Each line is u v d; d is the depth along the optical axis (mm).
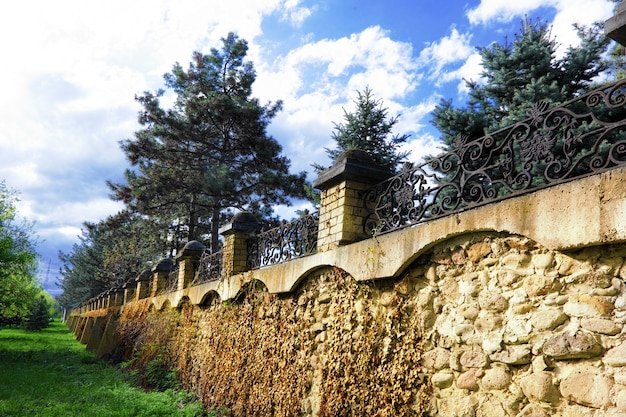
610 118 7539
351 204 5047
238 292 7523
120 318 17297
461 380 3361
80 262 38562
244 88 18797
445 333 3580
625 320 2457
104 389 9742
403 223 4203
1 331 29594
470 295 3412
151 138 18125
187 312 10305
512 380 3006
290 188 17234
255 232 8125
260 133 17922
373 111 13453
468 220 3398
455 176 3680
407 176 4289
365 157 5117
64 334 33000
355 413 4395
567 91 8570
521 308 3006
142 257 27656
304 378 5367
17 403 8148
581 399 2578
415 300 3945
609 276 2562
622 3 2607
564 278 2793
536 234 2861
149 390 9914
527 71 9273
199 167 17812
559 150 6969
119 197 18719
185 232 23031
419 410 3664
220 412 7355
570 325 2709
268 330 6473
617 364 2447
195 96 17938
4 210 17188
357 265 4578
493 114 9875
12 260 16578
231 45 19078
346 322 4766
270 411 6031
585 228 2570
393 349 4070
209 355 8492
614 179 2463
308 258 5527
